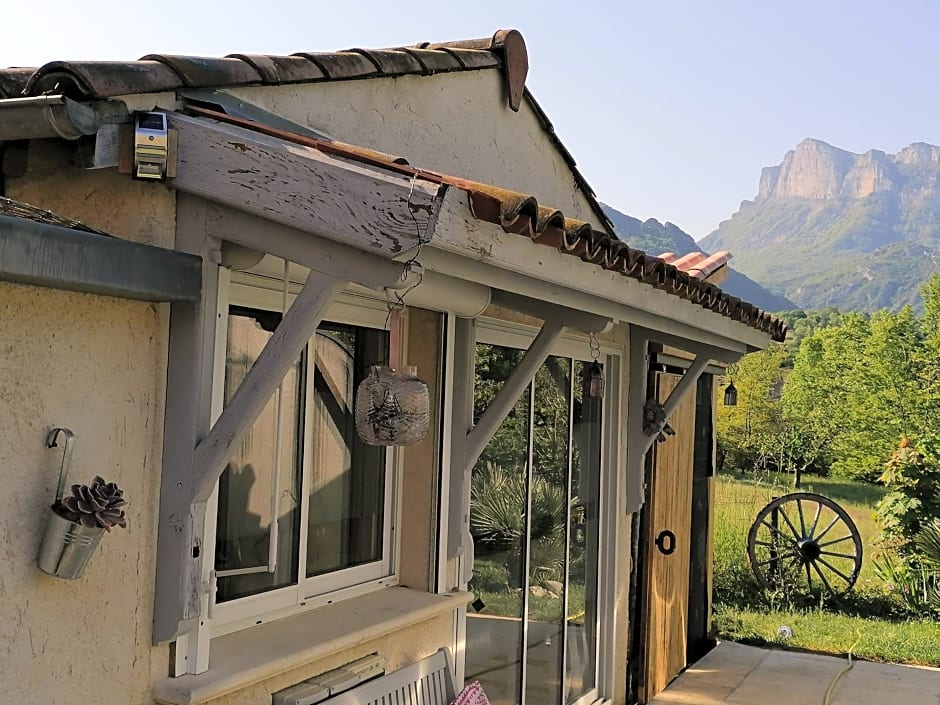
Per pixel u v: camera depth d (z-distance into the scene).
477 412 4.54
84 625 2.29
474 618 4.58
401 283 2.31
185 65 2.61
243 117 2.75
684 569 7.75
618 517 6.28
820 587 11.23
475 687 3.83
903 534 11.15
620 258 3.06
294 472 3.35
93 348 2.30
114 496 2.21
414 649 3.76
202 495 2.48
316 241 2.38
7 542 2.09
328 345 3.54
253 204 2.38
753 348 5.68
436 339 3.91
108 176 2.56
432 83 4.04
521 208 2.26
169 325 2.51
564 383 5.58
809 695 7.12
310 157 2.33
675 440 7.43
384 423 2.68
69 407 2.24
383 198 2.22
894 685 7.46
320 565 3.54
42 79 2.34
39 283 2.06
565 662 5.66
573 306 3.28
